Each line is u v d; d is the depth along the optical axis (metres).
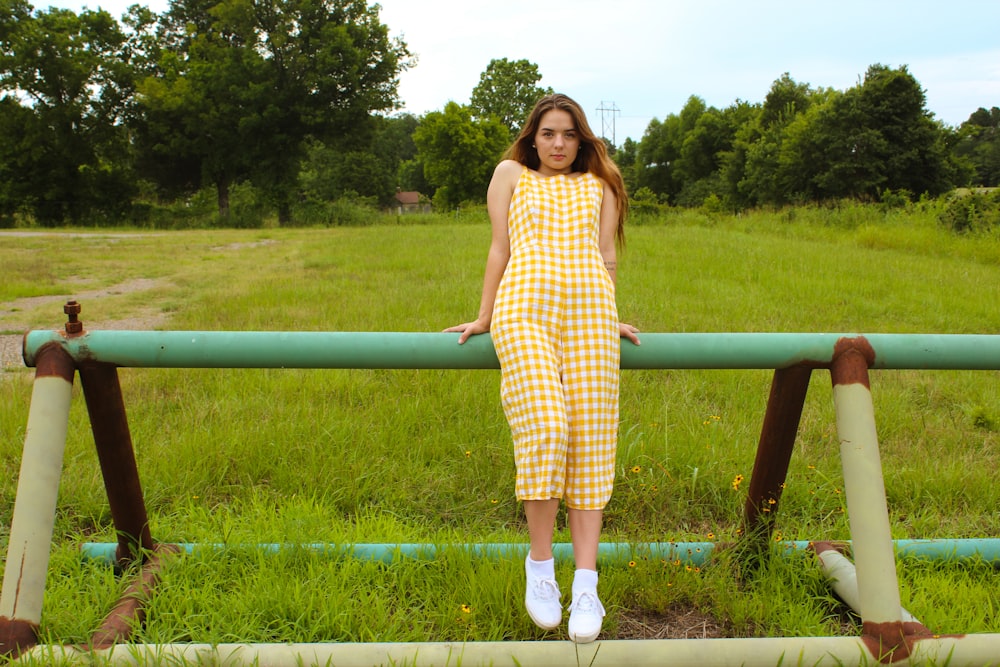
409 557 2.81
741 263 12.00
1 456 3.94
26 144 33.78
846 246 16.16
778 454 2.72
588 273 2.31
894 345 2.45
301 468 3.71
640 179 71.56
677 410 4.56
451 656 2.14
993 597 2.68
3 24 34.62
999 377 5.66
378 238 19.45
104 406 2.52
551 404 2.15
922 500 3.60
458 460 3.88
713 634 2.50
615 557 2.82
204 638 2.35
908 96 34.91
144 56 37.84
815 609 2.63
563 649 2.13
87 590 2.62
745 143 48.66
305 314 7.70
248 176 38.59
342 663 2.13
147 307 9.13
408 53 37.06
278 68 35.75
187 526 3.14
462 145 51.28
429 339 2.39
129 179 37.72
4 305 9.27
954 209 17.53
